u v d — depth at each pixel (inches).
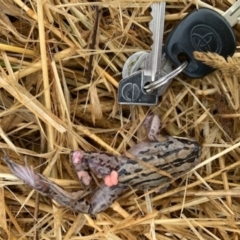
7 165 7.2
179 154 7.4
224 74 7.6
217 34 7.2
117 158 7.3
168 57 7.3
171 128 7.9
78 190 7.5
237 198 8.1
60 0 7.3
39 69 7.3
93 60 7.4
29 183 7.1
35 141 7.8
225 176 7.9
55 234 7.6
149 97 7.4
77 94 7.6
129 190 7.6
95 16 7.2
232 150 8.0
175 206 7.8
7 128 7.5
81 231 7.9
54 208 7.6
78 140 7.5
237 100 7.7
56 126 7.2
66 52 7.3
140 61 7.3
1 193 7.4
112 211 7.8
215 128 7.9
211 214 8.0
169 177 7.5
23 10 7.2
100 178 7.4
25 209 7.7
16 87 7.1
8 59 7.2
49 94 7.2
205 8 7.2
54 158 7.4
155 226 7.9
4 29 7.3
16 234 7.6
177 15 7.5
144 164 7.3
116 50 7.4
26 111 7.4
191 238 7.9
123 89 7.3
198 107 7.8
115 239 7.6
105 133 7.8
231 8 7.3
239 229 7.9
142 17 7.4
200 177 7.7
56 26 7.4
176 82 7.7
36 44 7.4
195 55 6.8
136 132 7.6
